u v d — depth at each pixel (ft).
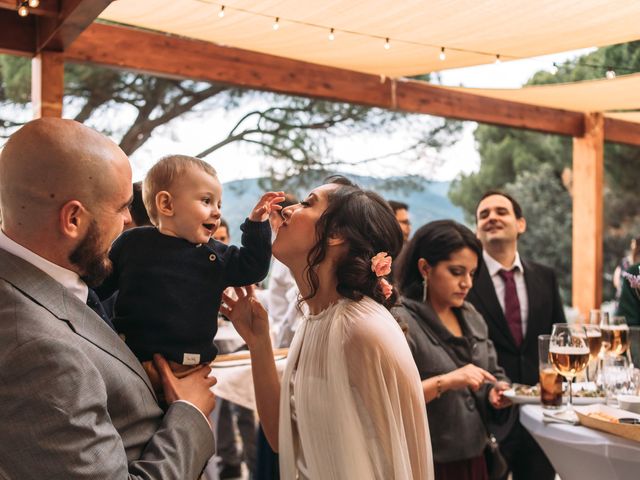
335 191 6.12
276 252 6.06
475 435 8.09
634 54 32.65
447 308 8.98
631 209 37.88
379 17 12.16
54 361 4.19
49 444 4.09
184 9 12.18
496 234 11.96
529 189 38.34
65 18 10.41
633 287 10.65
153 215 6.32
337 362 5.52
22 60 26.50
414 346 8.09
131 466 4.61
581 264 21.91
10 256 4.57
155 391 5.73
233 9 12.06
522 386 8.87
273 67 16.57
